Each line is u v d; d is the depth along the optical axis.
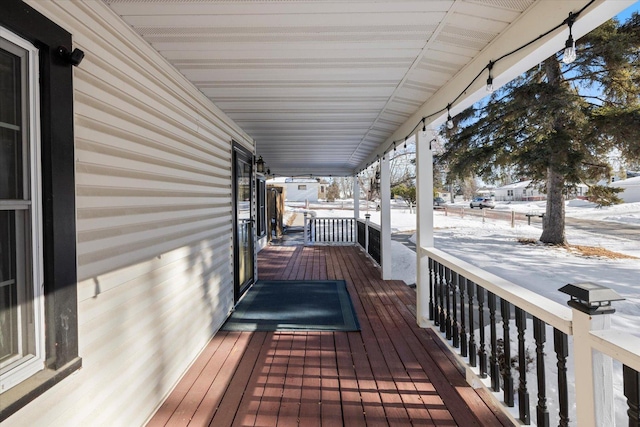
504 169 10.46
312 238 11.27
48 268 1.27
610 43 7.84
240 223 4.38
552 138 8.77
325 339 3.08
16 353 1.21
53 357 1.28
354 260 7.20
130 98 1.86
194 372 2.51
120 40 1.78
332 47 2.17
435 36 2.04
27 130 1.22
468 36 2.05
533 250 9.27
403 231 14.40
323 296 4.43
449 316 2.76
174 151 2.42
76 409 1.42
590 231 12.53
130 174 1.86
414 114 3.63
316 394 2.21
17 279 1.22
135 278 1.90
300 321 3.52
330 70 2.53
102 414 1.59
